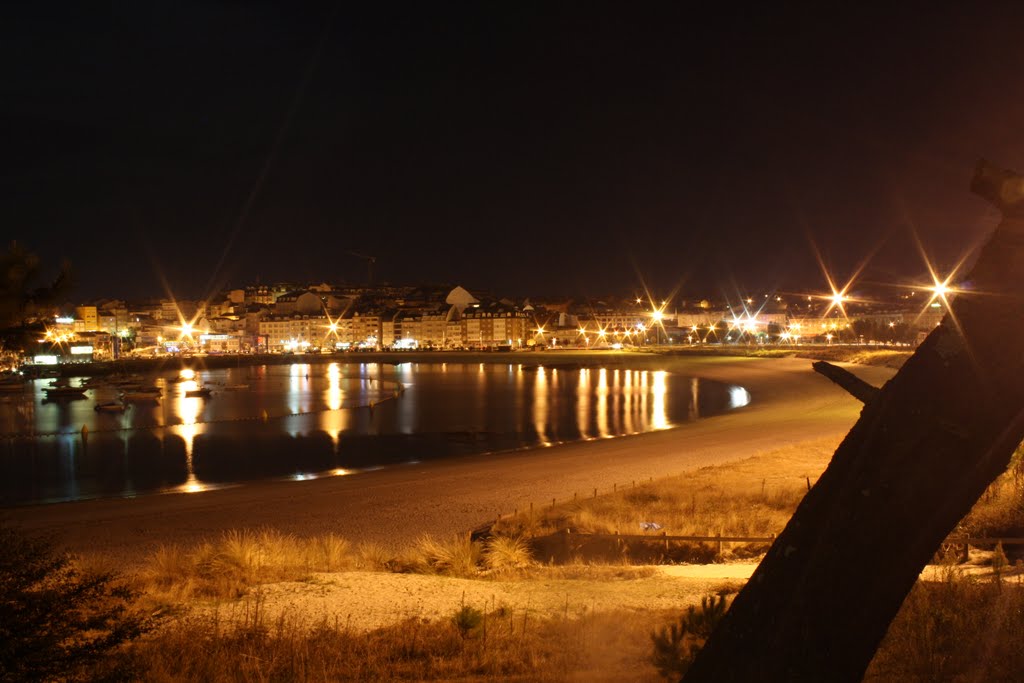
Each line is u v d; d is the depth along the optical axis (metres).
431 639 10.20
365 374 149.25
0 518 6.94
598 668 8.22
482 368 165.38
